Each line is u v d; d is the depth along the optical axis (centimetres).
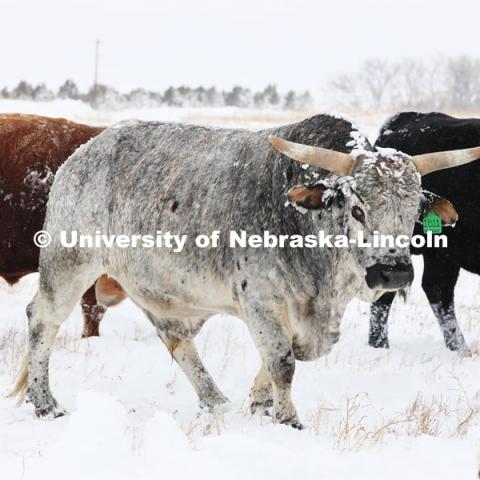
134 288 1045
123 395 1092
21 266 1375
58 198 1062
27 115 1393
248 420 977
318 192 877
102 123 4369
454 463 775
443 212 919
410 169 868
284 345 924
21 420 973
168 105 9225
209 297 987
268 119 4794
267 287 925
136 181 1024
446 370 1238
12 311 1532
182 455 736
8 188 1327
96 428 801
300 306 935
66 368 1194
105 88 9256
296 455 764
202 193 976
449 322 1376
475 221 1314
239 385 1156
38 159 1334
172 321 1049
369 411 1015
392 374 1177
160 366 1220
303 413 1002
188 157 1011
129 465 748
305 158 881
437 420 970
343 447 852
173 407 1051
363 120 4619
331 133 941
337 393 1102
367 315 1623
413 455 811
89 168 1055
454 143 1348
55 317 1047
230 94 10125
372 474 745
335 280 926
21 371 1030
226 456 750
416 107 10225
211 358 1276
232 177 966
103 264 1062
